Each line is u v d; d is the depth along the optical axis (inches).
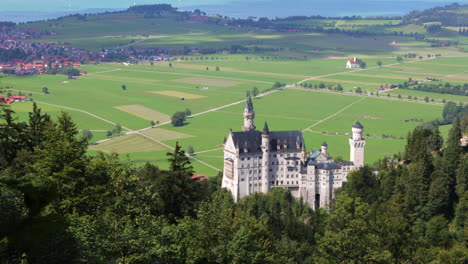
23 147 4347.9
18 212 1541.6
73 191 4008.4
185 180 5772.6
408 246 4817.9
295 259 5787.4
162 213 5457.7
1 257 1556.3
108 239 3287.4
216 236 4170.8
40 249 1358.3
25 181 1365.7
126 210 3988.7
